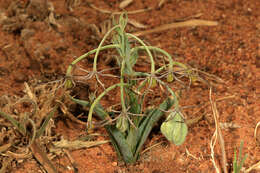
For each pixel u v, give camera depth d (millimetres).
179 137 688
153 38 956
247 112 820
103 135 796
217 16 1000
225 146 780
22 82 871
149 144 786
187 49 931
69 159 773
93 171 761
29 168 763
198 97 843
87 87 842
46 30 945
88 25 953
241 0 1045
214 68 894
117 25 673
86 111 827
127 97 716
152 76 663
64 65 885
